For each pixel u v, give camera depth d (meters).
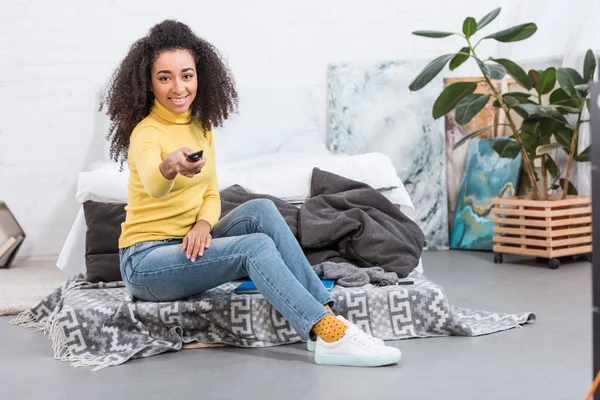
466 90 4.78
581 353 2.80
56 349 2.99
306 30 5.55
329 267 3.30
